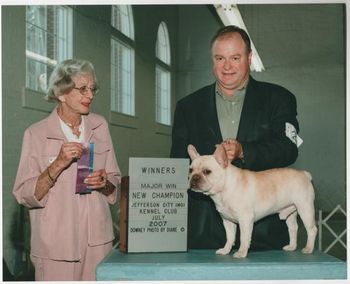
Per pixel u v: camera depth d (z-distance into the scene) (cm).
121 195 208
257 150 203
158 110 652
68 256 197
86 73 200
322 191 602
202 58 589
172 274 175
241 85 229
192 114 241
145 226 200
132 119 568
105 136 221
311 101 582
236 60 219
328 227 511
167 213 202
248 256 193
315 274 175
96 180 199
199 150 236
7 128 343
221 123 236
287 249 212
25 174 198
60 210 200
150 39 620
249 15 541
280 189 196
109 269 174
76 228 203
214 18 569
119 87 567
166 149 662
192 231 235
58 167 188
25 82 370
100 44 489
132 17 576
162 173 202
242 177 192
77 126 212
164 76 643
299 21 553
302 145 604
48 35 411
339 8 548
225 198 190
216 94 239
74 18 432
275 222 225
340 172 601
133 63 579
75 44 434
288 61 564
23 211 372
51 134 202
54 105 412
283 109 228
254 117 228
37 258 204
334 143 598
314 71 573
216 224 233
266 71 569
